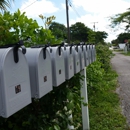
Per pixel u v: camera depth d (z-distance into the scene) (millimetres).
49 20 2729
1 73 863
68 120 1885
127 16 17469
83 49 2441
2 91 872
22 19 1849
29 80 1071
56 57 1411
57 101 1756
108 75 8633
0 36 1580
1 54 899
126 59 18438
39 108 1674
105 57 9578
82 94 2979
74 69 1933
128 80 7684
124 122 3617
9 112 896
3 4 2041
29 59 1169
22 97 1006
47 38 2109
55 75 1400
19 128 1415
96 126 3461
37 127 1446
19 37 1831
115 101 4859
